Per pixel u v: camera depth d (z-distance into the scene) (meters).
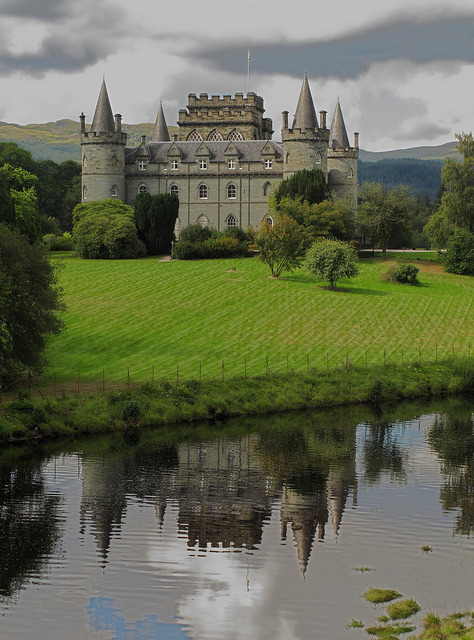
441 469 37.84
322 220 105.69
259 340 67.38
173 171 126.19
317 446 41.84
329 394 52.97
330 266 86.88
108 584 25.06
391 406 52.69
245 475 36.38
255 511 31.66
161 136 141.25
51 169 171.75
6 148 154.25
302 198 111.50
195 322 72.56
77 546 27.88
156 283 88.69
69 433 42.59
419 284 94.44
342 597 24.14
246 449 40.94
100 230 106.94
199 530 29.45
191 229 109.50
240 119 135.00
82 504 32.09
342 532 29.33
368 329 72.69
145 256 111.38
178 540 28.55
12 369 52.62
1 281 43.44
